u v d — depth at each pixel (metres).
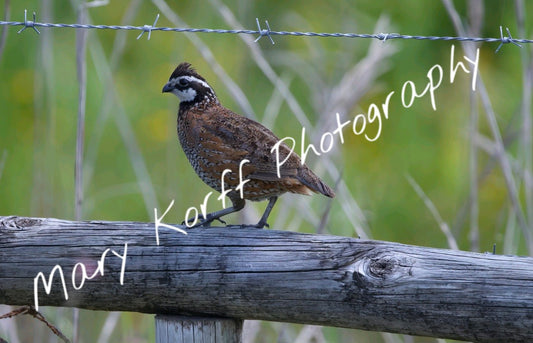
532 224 9.66
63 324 9.45
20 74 13.30
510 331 5.18
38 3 13.56
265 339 9.83
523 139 9.77
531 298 5.11
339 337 9.88
